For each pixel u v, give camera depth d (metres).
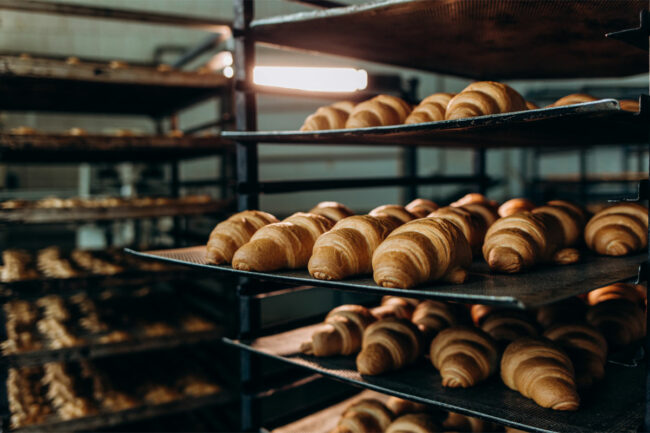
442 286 1.12
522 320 1.60
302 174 8.81
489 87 1.31
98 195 4.93
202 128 3.75
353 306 1.75
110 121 7.39
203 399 2.83
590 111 0.99
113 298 3.89
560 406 1.19
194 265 1.42
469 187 7.85
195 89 3.46
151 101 3.95
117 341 2.83
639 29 1.04
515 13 1.35
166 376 3.12
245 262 1.33
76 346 2.74
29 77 2.80
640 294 1.84
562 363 1.29
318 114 1.71
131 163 4.61
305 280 1.21
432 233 1.17
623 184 6.38
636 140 2.00
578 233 1.58
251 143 1.81
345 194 9.01
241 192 1.80
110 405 2.70
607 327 1.64
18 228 6.84
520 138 1.69
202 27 3.19
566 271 1.28
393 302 1.91
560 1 1.24
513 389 1.33
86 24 7.30
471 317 1.82
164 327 3.05
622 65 2.00
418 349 1.51
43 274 3.03
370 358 1.43
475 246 1.51
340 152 8.94
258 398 1.87
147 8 7.58
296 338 1.83
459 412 1.21
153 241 5.01
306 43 1.79
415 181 2.24
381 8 1.36
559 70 2.13
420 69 2.14
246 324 1.84
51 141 2.81
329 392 3.73
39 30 7.06
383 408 1.65
